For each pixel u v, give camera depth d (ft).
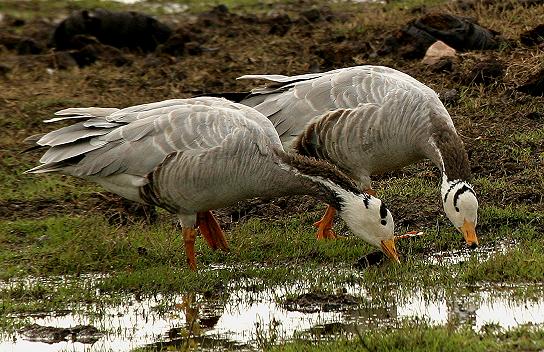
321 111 47.93
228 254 47.85
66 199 55.11
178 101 46.21
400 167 49.44
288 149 48.85
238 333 38.22
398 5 86.38
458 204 45.14
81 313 41.27
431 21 71.97
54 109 66.28
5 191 55.93
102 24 78.38
